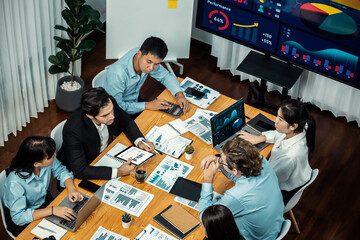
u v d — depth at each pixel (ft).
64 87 16.62
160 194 10.78
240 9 15.62
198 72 19.24
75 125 11.09
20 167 10.19
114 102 12.16
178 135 12.40
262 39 15.87
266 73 15.84
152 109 13.16
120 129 13.29
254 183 9.84
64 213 10.07
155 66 12.76
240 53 18.26
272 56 16.46
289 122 11.25
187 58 18.58
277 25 15.23
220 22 16.34
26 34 15.17
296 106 11.19
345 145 16.47
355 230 13.84
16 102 15.62
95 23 15.60
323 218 14.10
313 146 12.03
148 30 16.84
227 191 9.97
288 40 15.35
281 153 11.69
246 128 12.79
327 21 14.28
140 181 10.94
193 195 10.75
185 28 17.04
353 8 13.67
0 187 10.39
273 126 12.87
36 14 15.24
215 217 8.64
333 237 13.64
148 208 10.44
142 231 9.97
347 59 14.62
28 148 10.00
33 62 15.83
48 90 17.24
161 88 18.34
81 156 11.10
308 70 15.62
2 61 14.66
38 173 10.75
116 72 13.23
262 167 10.03
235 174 10.05
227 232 8.65
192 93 13.79
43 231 9.86
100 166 11.07
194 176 11.30
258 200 9.82
